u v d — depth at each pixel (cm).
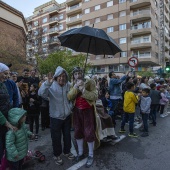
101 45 441
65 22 4425
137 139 485
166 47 4091
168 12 4275
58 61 1045
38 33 2128
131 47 3164
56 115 342
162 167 336
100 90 616
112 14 3366
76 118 369
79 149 371
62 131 369
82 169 329
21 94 495
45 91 342
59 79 349
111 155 386
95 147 391
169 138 495
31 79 616
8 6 1466
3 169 274
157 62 3403
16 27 1562
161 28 3541
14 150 263
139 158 373
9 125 268
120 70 3288
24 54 1512
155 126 623
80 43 471
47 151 407
